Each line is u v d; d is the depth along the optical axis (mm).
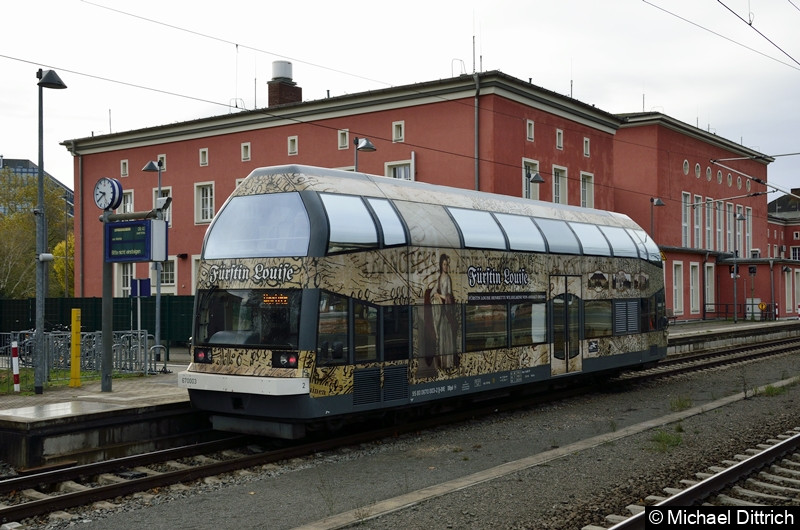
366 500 8555
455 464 10398
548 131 34469
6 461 10727
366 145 25266
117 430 11539
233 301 11570
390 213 12453
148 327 28516
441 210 13656
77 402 12359
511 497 8281
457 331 13328
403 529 7215
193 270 38656
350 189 12094
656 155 47156
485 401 15953
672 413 14250
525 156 32719
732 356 26938
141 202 40750
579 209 18375
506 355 14469
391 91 32656
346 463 10648
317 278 10969
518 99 32219
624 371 19078
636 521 6945
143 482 9219
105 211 14906
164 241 14453
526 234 15508
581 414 14797
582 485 8797
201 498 8828
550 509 7859
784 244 83500
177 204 39344
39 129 15828
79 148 42875
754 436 11844
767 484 8672
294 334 10883
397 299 12141
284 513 8102
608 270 17938
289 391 10633
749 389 17609
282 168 11781
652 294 19812
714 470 9438
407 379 12242
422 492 8492
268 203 11656
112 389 14750
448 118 31609
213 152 38156
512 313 14727
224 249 11844
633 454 10461
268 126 36312
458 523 7398
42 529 7820
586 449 10781
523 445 11695
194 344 11898
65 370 19016
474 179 30938
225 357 11477
